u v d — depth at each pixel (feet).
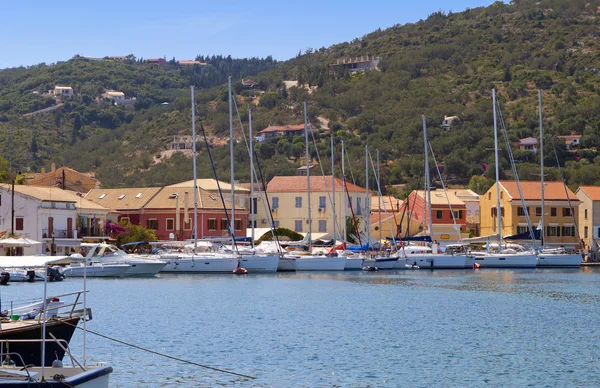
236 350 158.30
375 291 269.44
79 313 131.95
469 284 300.61
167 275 333.01
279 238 452.76
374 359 150.71
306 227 509.76
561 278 334.65
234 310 215.72
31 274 297.94
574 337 174.40
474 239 427.33
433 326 189.06
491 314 210.59
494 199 510.58
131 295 250.98
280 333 177.88
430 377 136.98
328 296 252.42
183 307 221.46
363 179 624.18
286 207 512.63
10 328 119.44
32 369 106.63
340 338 172.04
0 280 283.18
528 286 292.40
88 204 423.23
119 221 443.73
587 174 623.77
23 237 362.33
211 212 450.30
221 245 371.97
